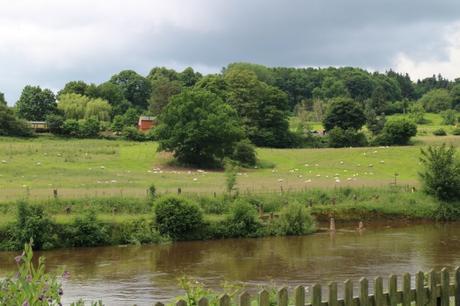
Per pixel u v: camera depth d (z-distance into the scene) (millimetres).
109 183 72250
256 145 137875
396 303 12594
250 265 40344
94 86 198000
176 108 108625
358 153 115000
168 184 73188
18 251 46906
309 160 112062
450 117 188250
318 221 63250
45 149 108688
